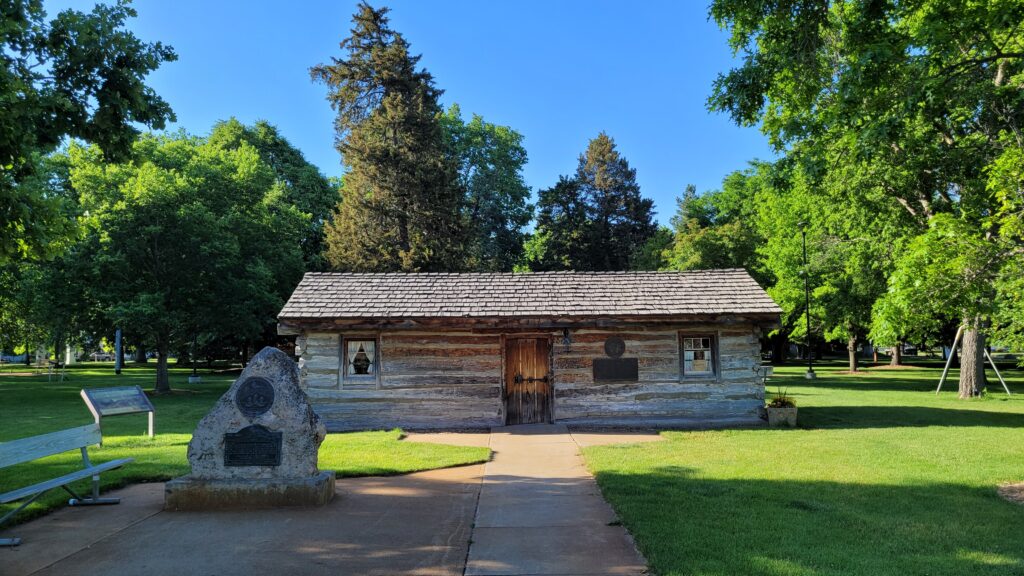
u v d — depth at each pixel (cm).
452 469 938
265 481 720
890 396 2134
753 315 1419
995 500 727
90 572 517
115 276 2359
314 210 3825
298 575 507
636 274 1631
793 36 1004
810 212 3161
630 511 670
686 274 1631
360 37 3562
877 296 2800
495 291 1527
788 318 3556
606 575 501
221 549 573
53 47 836
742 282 1570
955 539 575
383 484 836
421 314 1391
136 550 571
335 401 1409
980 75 1091
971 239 808
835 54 1519
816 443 1132
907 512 668
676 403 1436
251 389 744
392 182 3166
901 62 915
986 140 1523
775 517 646
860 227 2497
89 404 1083
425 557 548
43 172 2434
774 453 1030
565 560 537
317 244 3862
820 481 818
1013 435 1229
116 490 806
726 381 1445
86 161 2411
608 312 1406
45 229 834
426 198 3216
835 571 491
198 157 2773
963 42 924
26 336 3303
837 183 2094
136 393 1195
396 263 3127
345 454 1032
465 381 1428
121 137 894
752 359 1453
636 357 1446
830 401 1953
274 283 2855
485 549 568
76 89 865
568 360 1441
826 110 1000
